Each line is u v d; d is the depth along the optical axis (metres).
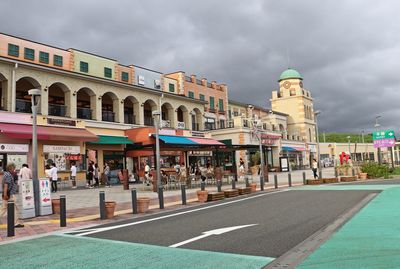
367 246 6.55
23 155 25.23
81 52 32.53
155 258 6.40
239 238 7.83
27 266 6.18
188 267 5.73
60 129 27.33
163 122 39.00
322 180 25.23
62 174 27.27
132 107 38.25
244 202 15.09
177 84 43.50
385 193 16.06
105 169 29.20
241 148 29.27
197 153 40.31
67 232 9.68
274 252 6.57
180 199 17.44
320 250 6.43
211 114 48.25
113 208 12.05
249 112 57.44
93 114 31.92
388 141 37.84
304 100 66.38
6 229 10.30
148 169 27.20
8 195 10.59
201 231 8.86
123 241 8.08
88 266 6.03
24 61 26.50
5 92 26.00
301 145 62.66
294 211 11.70
